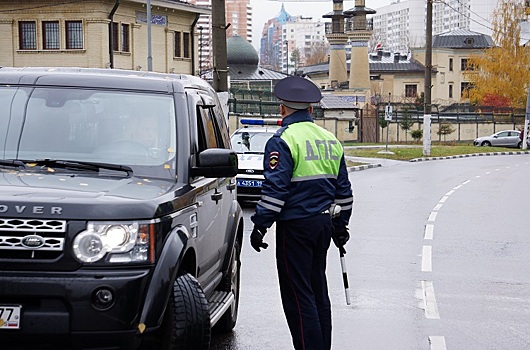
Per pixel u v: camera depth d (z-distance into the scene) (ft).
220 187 25.00
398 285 36.04
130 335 17.24
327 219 22.06
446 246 47.57
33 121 21.68
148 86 22.72
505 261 42.63
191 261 20.66
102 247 17.25
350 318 29.84
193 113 22.59
